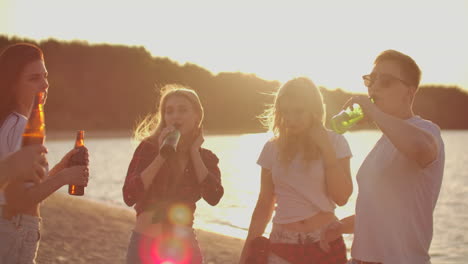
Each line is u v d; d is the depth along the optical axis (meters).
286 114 3.05
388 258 2.57
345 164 3.13
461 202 20.77
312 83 3.07
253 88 124.94
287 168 3.07
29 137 2.50
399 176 2.56
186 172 3.34
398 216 2.56
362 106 2.42
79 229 9.26
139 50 125.31
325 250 2.94
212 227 12.48
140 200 3.25
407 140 2.29
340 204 3.07
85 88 114.75
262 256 3.06
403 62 2.63
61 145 66.56
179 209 3.28
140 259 3.20
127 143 80.00
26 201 2.49
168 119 3.33
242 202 18.28
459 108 183.50
